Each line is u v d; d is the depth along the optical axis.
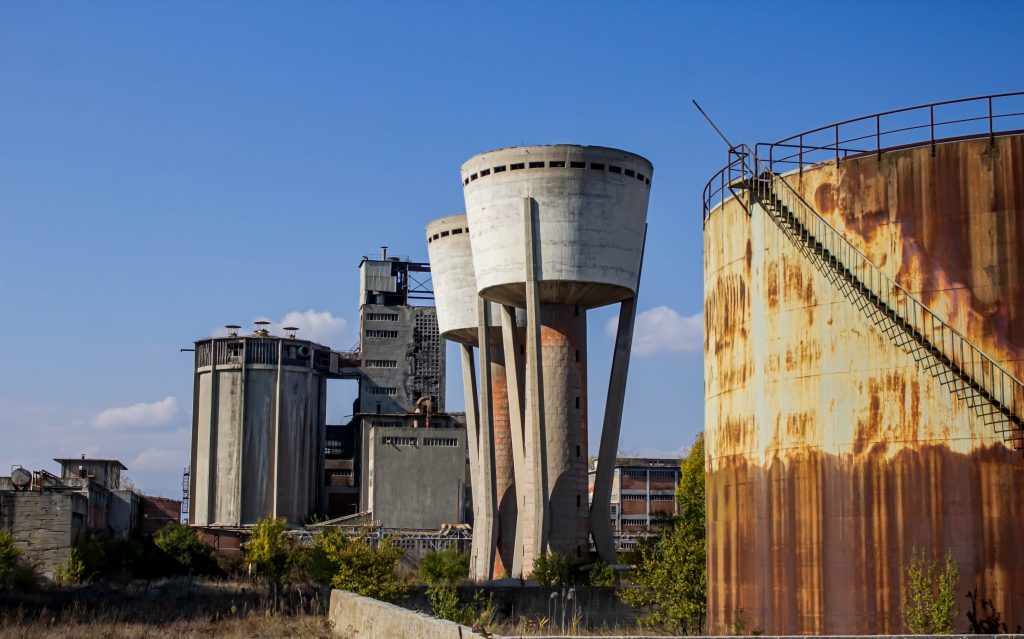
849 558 34.38
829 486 35.06
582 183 86.50
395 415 165.88
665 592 48.09
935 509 33.03
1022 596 31.64
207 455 167.62
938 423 33.22
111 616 51.59
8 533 76.69
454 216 106.94
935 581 32.72
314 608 55.19
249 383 168.25
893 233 34.62
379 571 63.19
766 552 36.84
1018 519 31.91
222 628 46.00
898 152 34.84
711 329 41.94
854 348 35.00
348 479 183.88
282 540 88.50
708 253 42.62
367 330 182.62
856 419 34.72
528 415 87.44
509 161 87.38
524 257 86.50
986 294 33.00
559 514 88.88
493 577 98.06
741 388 38.91
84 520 102.12
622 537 137.00
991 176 33.34
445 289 107.38
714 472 40.81
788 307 36.84
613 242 87.38
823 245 36.03
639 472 167.88
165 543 112.81
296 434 169.00
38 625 45.59
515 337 94.62
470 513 162.25
